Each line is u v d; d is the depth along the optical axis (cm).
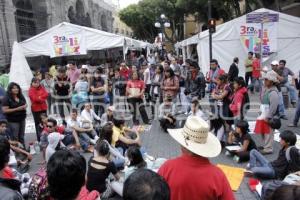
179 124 1039
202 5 3178
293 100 1295
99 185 515
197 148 281
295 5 2439
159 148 884
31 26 2520
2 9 2055
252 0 2641
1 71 1511
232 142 822
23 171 736
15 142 756
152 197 175
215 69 1295
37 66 2356
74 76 1434
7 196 262
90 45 1614
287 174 606
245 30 1789
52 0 2864
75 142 875
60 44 1566
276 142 881
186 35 5081
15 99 831
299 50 1783
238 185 620
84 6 3941
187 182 273
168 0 4378
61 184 215
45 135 812
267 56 1777
